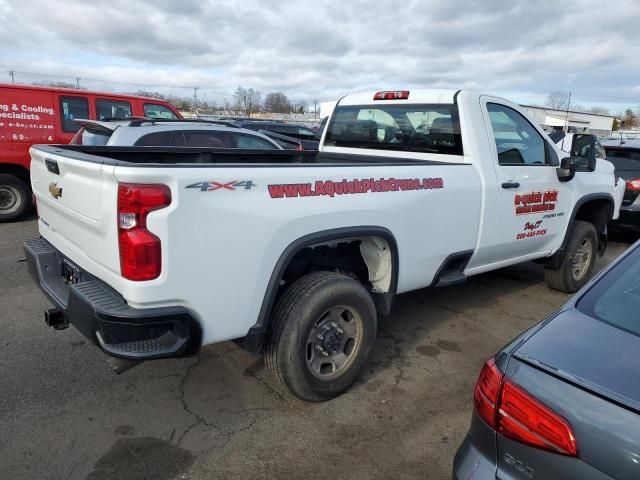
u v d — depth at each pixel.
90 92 8.67
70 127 8.55
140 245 2.31
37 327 4.21
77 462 2.66
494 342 4.29
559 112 55.12
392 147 4.62
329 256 3.49
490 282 5.90
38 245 3.49
